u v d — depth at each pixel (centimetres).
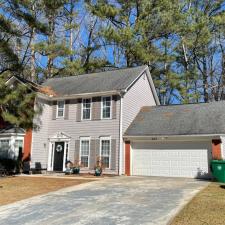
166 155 2325
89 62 3662
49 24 3416
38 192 1574
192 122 2330
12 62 2219
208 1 3616
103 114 2534
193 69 3588
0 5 2086
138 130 2441
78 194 1470
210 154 2164
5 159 2489
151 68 3534
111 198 1348
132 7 3584
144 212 1083
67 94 2677
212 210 1066
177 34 3438
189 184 1755
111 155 2427
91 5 3644
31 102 2223
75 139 2612
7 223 1027
